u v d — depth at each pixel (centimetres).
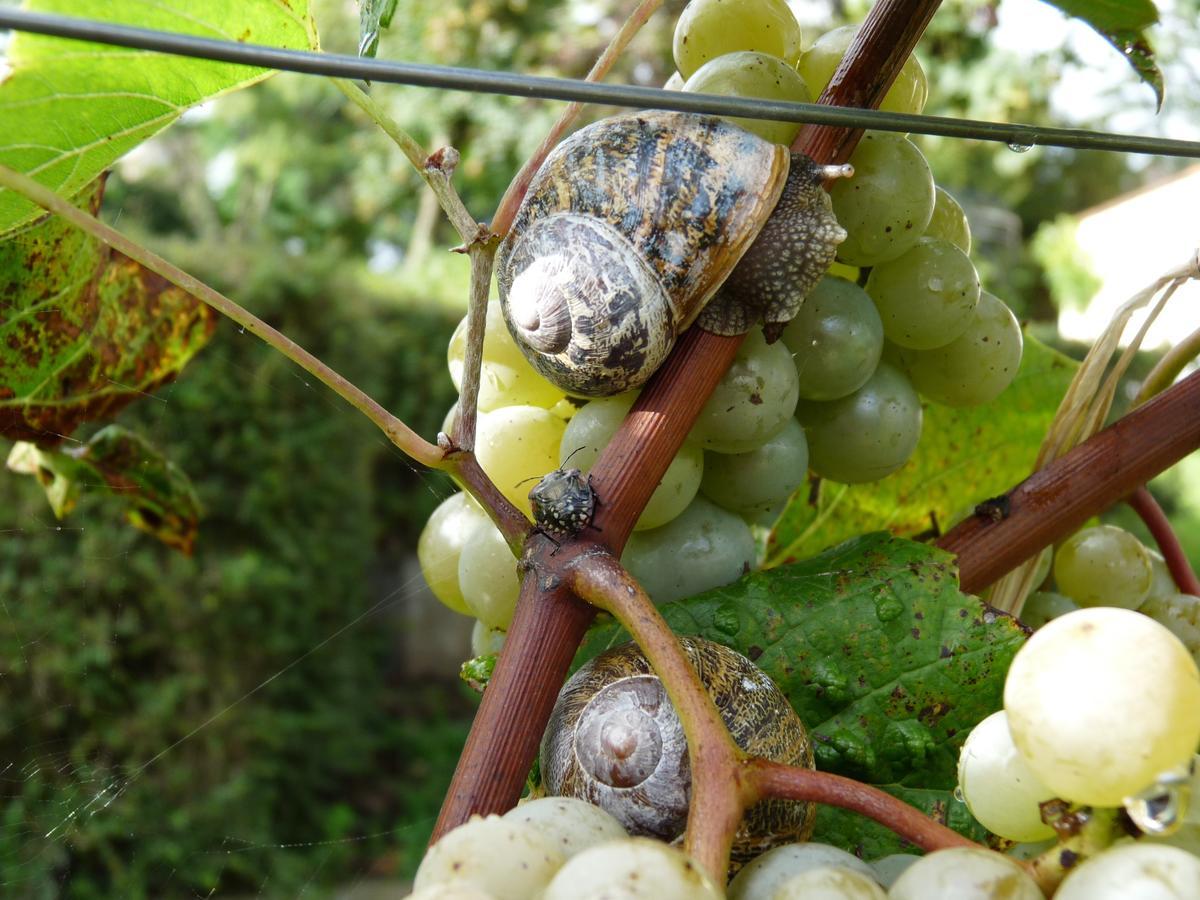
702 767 8
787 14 13
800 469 12
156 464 20
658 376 10
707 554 12
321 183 171
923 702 11
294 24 10
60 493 20
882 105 12
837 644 11
